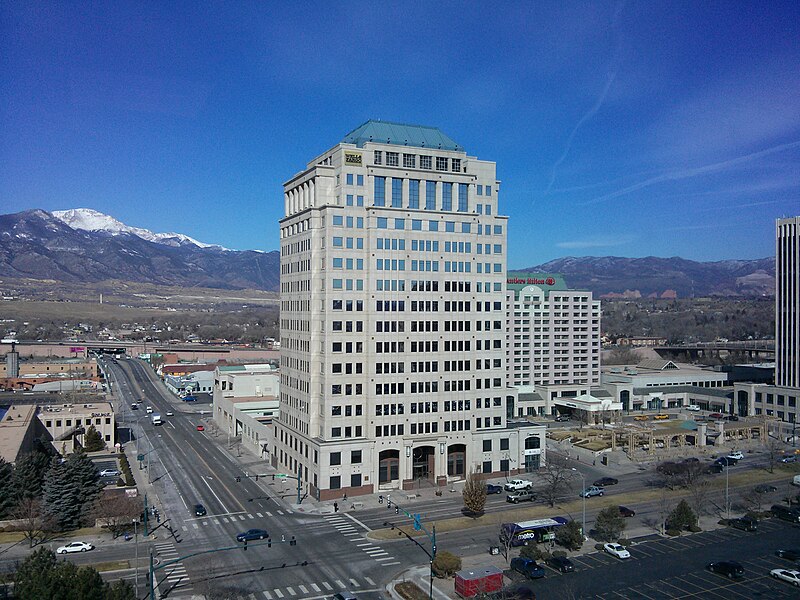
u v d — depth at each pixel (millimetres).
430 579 86875
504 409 147375
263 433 164750
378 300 134875
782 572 88875
